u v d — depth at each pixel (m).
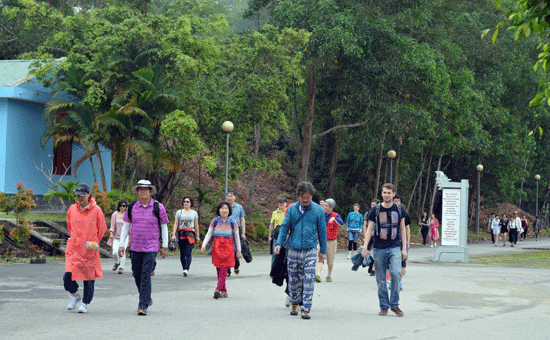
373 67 31.00
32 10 26.48
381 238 9.30
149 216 9.04
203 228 27.34
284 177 47.56
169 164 26.41
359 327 8.10
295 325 8.17
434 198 50.16
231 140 29.38
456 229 22.00
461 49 38.28
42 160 27.38
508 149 46.34
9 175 25.89
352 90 31.98
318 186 44.34
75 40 25.89
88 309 9.28
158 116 25.58
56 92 25.41
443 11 36.75
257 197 43.84
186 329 7.68
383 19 30.66
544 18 5.72
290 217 9.19
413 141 35.19
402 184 48.56
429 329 8.02
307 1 30.11
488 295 12.09
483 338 7.43
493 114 41.81
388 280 13.26
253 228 30.12
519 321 8.80
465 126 37.84
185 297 10.98
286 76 28.88
